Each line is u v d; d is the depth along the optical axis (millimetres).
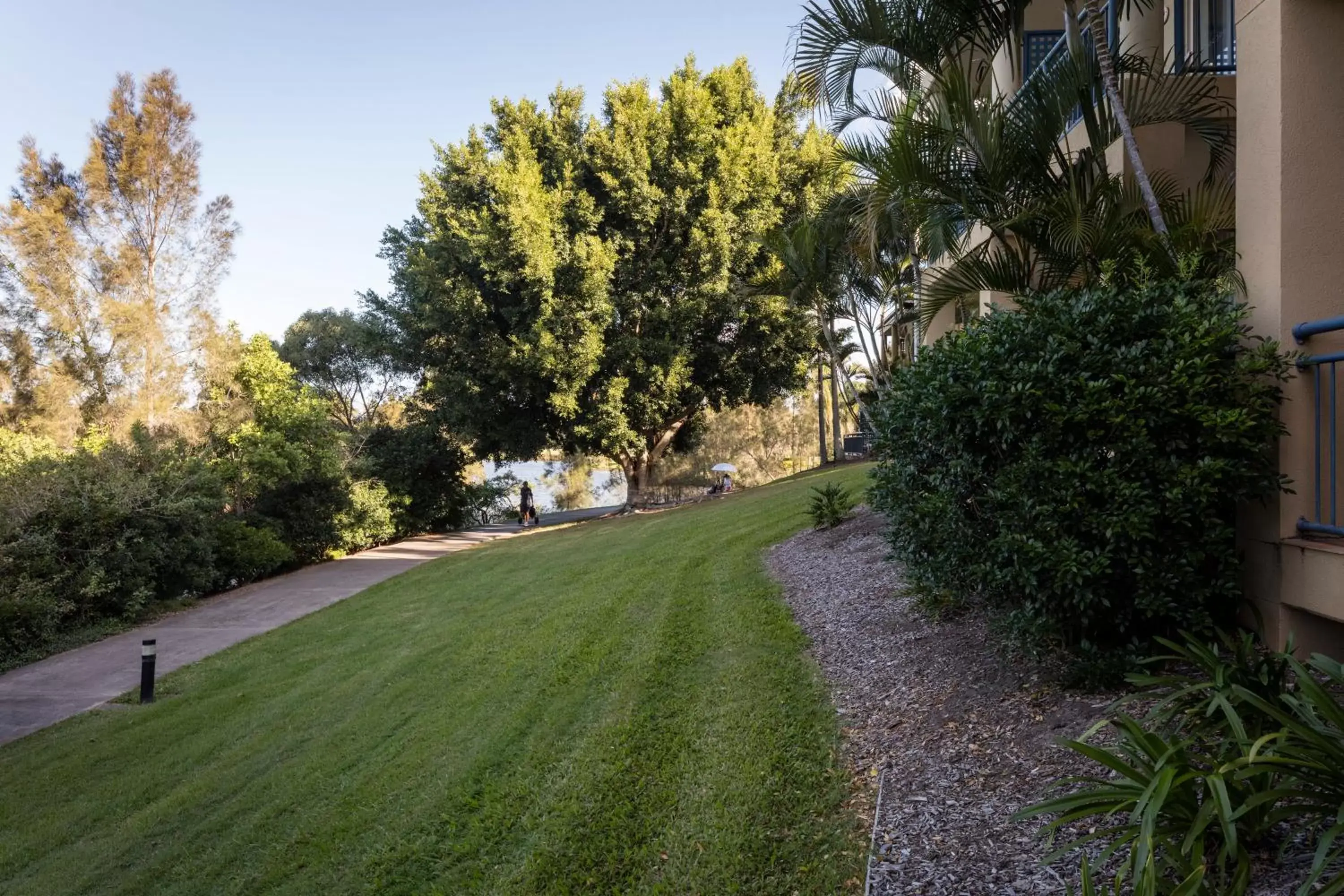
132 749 7734
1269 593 3744
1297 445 3689
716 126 22594
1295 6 3793
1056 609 3820
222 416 20453
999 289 5566
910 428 4586
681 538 14164
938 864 2977
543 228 20094
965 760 3736
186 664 11094
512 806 4793
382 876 4445
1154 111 6203
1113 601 3717
